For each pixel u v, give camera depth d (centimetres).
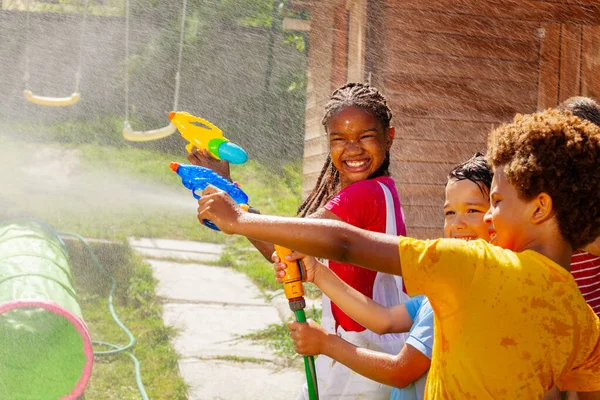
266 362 519
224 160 236
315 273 230
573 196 167
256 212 208
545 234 172
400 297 255
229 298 652
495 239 192
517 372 167
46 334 374
